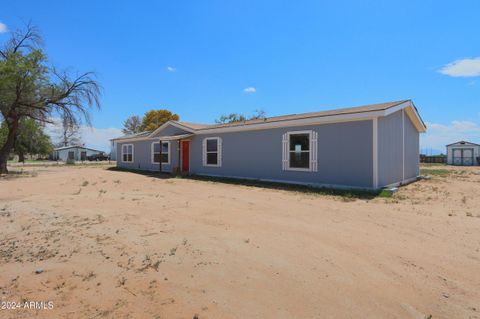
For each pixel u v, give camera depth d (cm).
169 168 2002
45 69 1877
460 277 352
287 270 370
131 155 2444
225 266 382
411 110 1349
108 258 414
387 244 465
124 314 280
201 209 727
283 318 270
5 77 1669
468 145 3828
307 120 1195
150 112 5772
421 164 4056
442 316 275
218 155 1620
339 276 353
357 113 1052
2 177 1642
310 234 517
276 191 1081
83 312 284
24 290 328
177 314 278
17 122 1991
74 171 2205
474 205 796
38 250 449
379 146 1055
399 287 328
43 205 780
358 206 778
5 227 573
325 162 1161
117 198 895
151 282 342
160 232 530
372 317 272
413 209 738
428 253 427
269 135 1366
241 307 288
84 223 596
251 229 549
